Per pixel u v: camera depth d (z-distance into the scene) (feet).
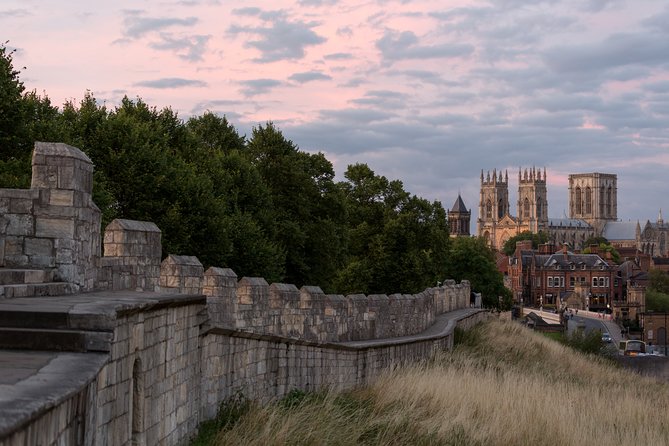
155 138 171.01
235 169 196.34
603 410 112.47
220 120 234.58
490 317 272.92
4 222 53.52
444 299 238.89
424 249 318.65
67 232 53.78
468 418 89.15
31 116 139.13
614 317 625.41
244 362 74.59
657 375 249.14
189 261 75.77
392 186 315.58
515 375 127.34
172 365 54.19
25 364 33.55
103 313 38.09
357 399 94.99
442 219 324.80
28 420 24.08
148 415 48.75
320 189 239.09
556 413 96.12
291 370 88.63
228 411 68.39
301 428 68.18
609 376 180.45
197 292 76.43
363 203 314.76
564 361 188.55
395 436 78.54
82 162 55.21
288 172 226.17
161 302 49.06
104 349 37.58
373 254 304.09
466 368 128.06
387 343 124.36
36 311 37.96
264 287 95.35
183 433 57.21
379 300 141.18
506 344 193.47
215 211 165.07
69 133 149.48
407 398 93.45
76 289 54.49
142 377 47.42
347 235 244.42
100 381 39.29
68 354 36.73
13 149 135.13
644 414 113.70
